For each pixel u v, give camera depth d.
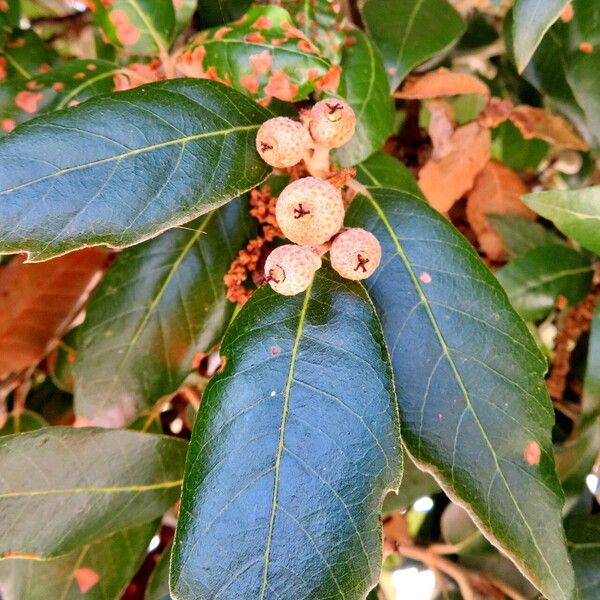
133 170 0.09
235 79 0.11
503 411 0.10
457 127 0.17
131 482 0.13
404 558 0.20
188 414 0.16
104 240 0.09
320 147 0.10
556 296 0.16
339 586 0.08
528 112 0.17
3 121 0.12
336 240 0.09
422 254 0.11
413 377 0.10
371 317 0.10
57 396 0.19
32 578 0.13
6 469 0.12
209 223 0.13
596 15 0.13
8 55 0.15
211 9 0.14
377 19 0.15
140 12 0.13
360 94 0.12
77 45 0.20
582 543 0.15
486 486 0.10
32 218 0.08
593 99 0.13
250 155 0.10
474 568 0.16
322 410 0.09
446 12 0.15
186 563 0.08
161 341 0.13
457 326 0.10
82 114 0.09
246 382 0.09
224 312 0.13
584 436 0.14
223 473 0.09
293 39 0.11
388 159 0.14
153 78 0.13
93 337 0.13
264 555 0.08
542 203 0.12
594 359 0.13
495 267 0.18
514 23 0.10
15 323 0.17
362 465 0.09
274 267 0.09
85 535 0.12
